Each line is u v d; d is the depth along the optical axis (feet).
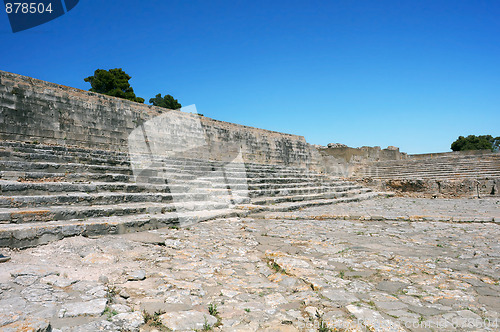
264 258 20.13
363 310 12.48
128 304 12.57
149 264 17.78
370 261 19.29
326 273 17.01
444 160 95.96
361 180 84.64
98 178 33.71
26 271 14.51
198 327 10.95
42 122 44.06
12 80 41.81
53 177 30.48
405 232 28.96
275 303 13.23
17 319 10.16
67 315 10.98
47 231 19.67
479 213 39.93
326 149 111.65
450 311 12.54
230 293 14.20
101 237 22.07
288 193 55.93
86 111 49.29
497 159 86.43
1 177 26.91
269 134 85.97
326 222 34.68
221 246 22.76
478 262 19.19
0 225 19.54
